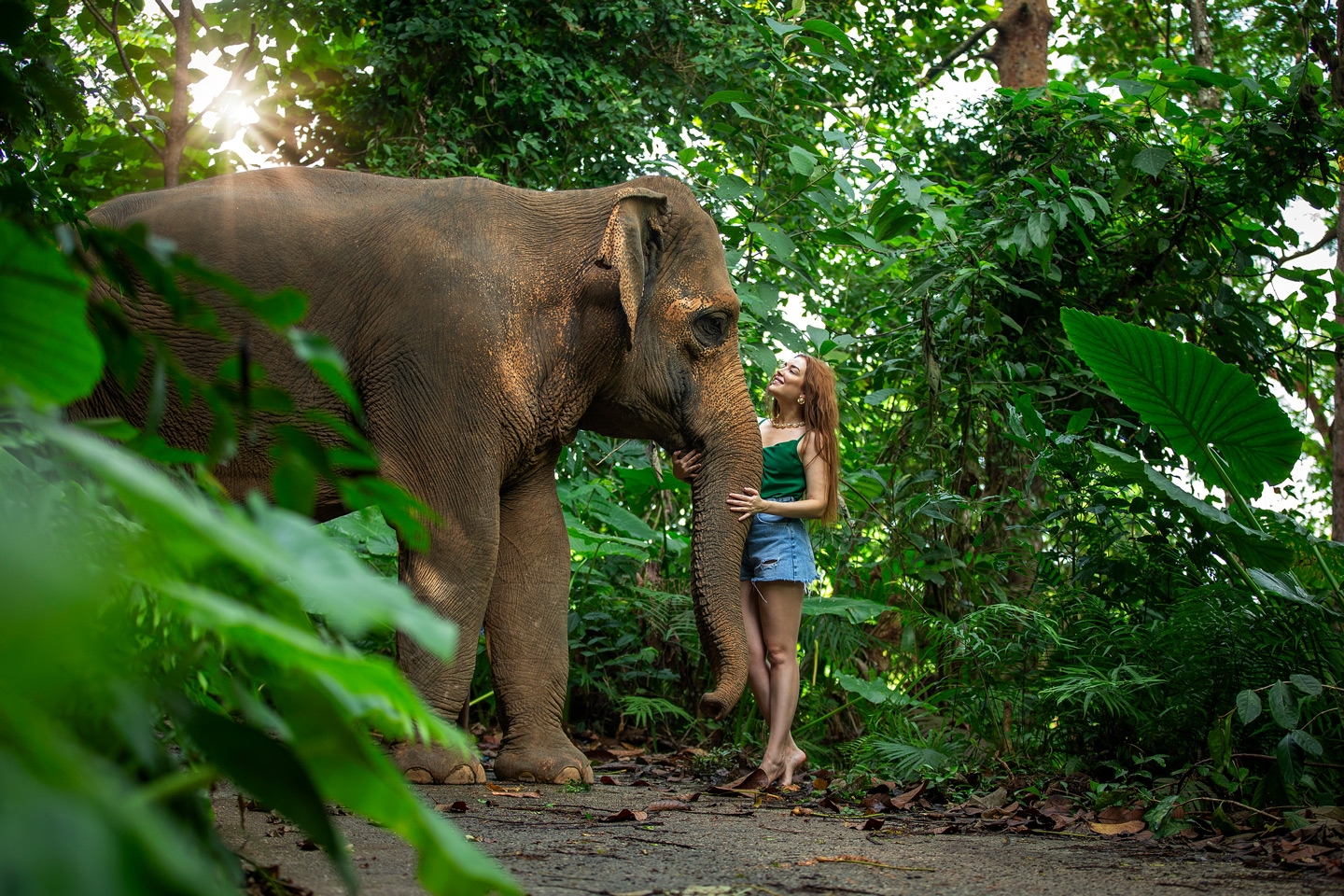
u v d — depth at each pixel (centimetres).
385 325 412
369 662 63
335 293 414
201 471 91
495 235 435
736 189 665
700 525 471
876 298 942
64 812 40
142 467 54
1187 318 679
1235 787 359
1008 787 422
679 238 479
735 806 383
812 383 493
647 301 471
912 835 317
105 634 89
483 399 414
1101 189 695
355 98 882
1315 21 681
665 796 403
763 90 837
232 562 82
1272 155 658
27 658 37
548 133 875
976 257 669
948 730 554
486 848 260
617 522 688
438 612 401
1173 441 461
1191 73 671
